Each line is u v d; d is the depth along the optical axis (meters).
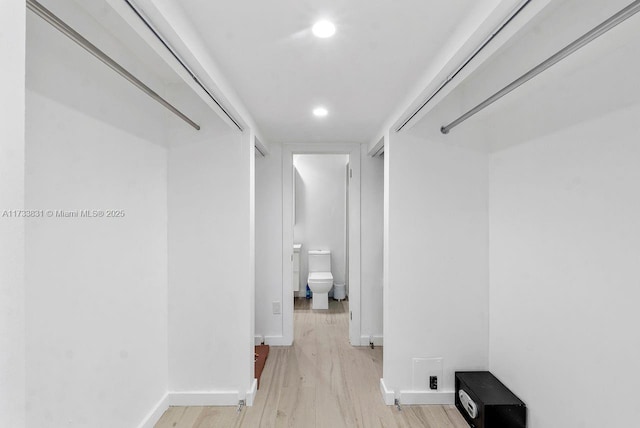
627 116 1.37
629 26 1.22
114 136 1.78
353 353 3.55
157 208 2.32
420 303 2.54
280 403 2.55
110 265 1.75
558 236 1.77
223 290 2.51
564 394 1.73
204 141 2.51
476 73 2.29
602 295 1.49
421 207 2.54
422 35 1.48
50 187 1.34
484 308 2.54
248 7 1.28
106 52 1.68
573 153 1.66
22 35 0.60
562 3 1.48
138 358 2.05
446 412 2.43
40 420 1.30
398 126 2.47
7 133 0.57
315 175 6.03
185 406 2.49
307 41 1.54
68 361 1.44
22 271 0.60
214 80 1.70
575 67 1.59
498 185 2.39
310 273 5.69
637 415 1.33
